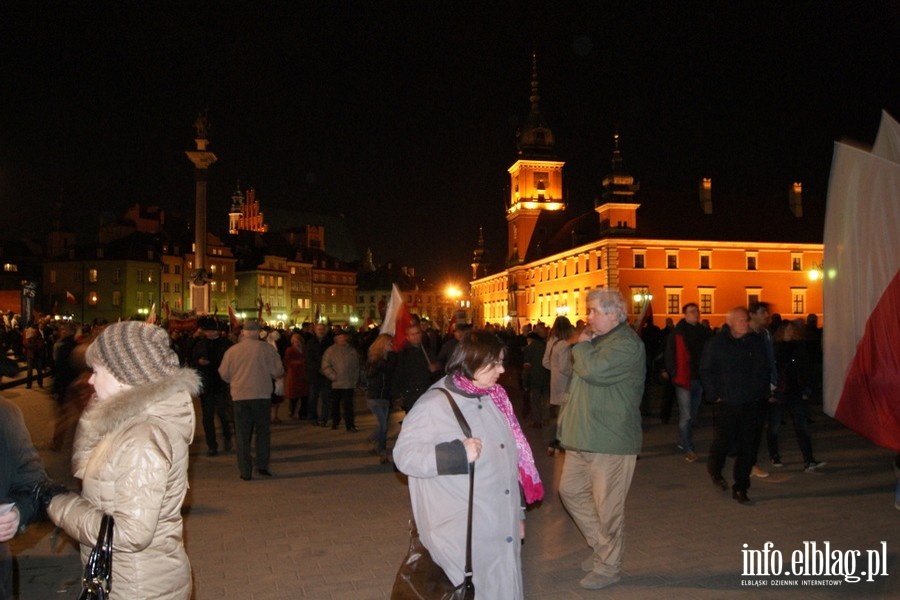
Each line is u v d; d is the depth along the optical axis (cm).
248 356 1014
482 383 408
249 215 15375
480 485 387
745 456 838
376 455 1206
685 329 1145
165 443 325
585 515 631
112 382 337
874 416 606
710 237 6894
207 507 848
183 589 341
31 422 1560
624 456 597
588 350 606
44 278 8694
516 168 9412
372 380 1147
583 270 7281
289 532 743
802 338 1028
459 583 379
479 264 12475
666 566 634
